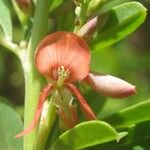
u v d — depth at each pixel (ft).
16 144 0.16
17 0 0.16
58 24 0.17
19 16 0.17
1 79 0.40
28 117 0.15
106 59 0.35
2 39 0.16
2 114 0.16
